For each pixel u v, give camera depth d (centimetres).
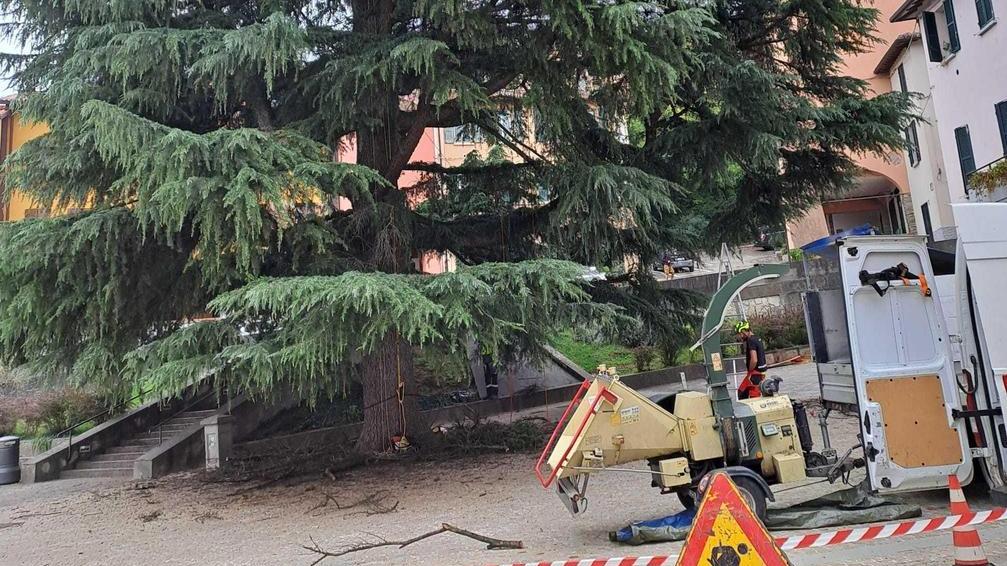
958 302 591
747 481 546
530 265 878
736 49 1148
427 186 1380
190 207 779
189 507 1010
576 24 895
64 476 1462
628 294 1321
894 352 584
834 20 1127
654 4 895
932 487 572
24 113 887
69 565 734
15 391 1778
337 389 949
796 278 2172
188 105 1030
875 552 488
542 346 1247
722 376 578
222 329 871
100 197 927
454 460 1164
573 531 646
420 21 1039
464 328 852
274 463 1219
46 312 901
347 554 650
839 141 1116
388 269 1098
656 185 984
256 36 827
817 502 606
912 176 2791
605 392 552
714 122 1093
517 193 1347
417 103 1220
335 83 944
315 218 948
